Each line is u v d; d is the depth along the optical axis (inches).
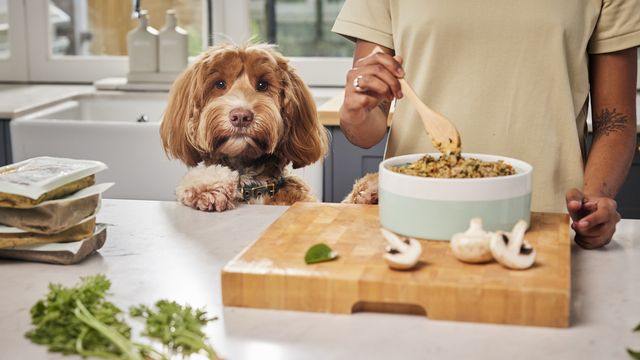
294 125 65.4
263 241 41.2
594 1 54.2
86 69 116.5
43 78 117.4
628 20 53.7
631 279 40.6
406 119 57.3
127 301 38.0
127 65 116.3
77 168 44.4
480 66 55.0
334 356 32.3
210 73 62.9
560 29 53.4
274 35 114.3
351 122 50.4
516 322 34.9
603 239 44.6
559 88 54.3
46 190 41.6
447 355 32.3
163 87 105.7
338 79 112.0
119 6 115.8
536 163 55.2
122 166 85.7
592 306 37.1
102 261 43.8
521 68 54.4
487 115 55.4
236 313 36.5
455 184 40.5
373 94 48.2
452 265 37.6
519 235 37.9
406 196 41.4
